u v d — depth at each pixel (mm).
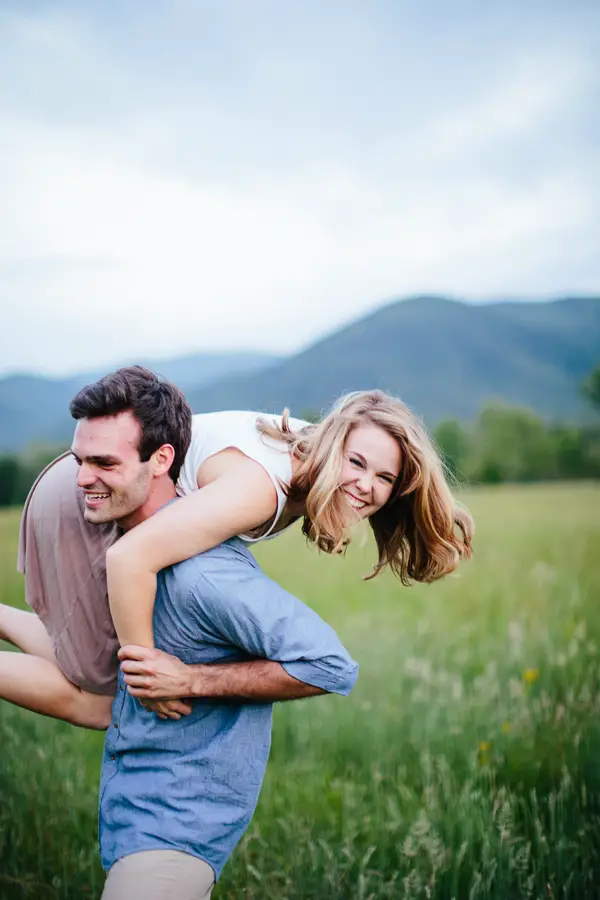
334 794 3012
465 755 3203
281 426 2172
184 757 1814
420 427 2191
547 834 2643
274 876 2516
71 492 2199
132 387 1842
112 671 2244
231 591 1781
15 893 2508
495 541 11984
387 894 2387
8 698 2232
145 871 1704
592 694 3600
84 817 2949
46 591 2234
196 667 1793
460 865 2484
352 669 1824
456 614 6324
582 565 8727
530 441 43406
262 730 1889
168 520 1816
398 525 2398
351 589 7941
